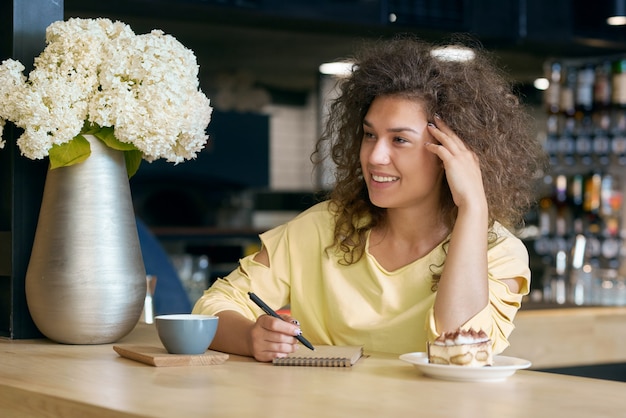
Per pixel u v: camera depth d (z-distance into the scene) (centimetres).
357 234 215
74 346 201
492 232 208
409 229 210
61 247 199
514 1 535
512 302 196
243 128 764
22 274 216
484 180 205
